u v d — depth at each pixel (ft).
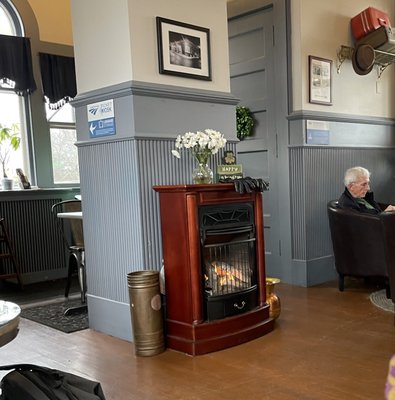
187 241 8.82
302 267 14.11
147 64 9.62
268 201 14.94
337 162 14.92
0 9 16.80
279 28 14.08
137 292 8.93
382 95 16.58
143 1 9.55
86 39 10.38
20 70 16.63
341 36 14.90
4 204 16.02
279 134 14.42
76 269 15.72
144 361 8.75
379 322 10.39
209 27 10.77
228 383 7.61
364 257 12.45
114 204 10.12
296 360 8.41
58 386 4.62
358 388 7.23
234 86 15.53
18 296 14.83
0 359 9.11
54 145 18.02
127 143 9.60
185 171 10.25
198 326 8.89
